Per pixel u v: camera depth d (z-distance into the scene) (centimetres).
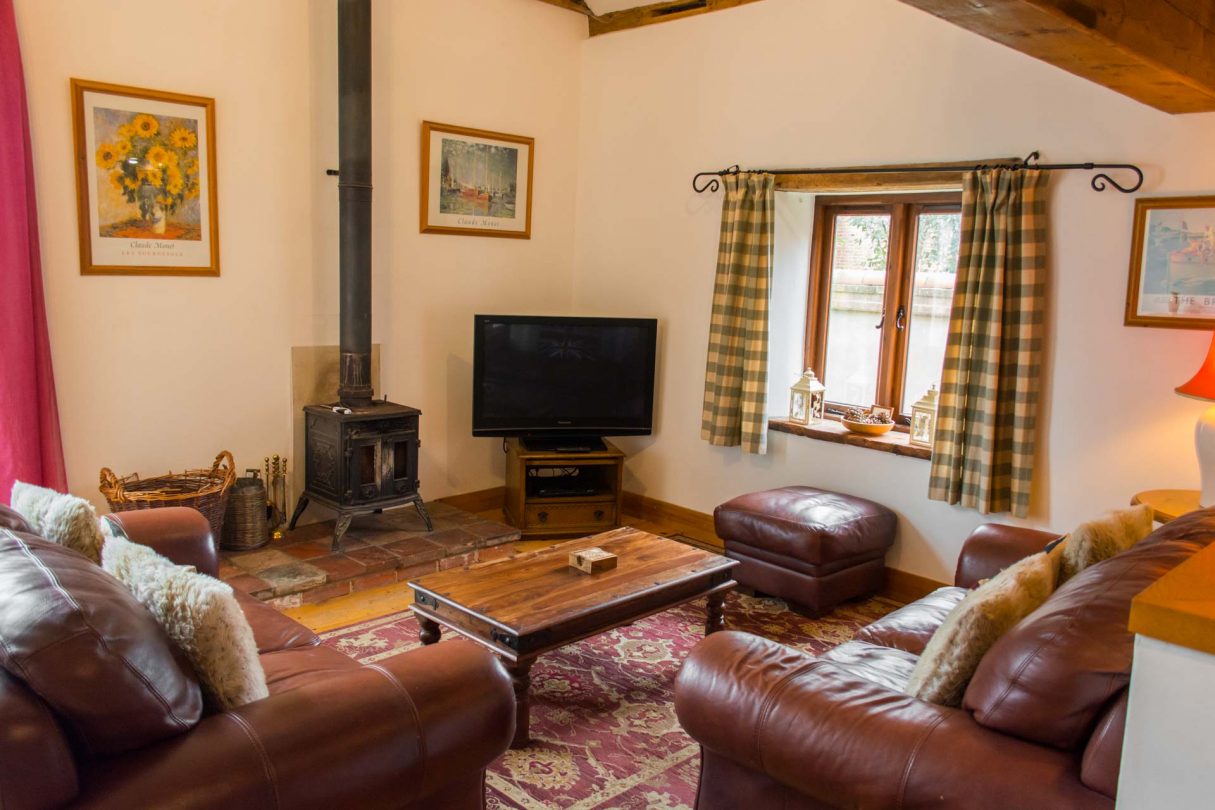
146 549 192
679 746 284
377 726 172
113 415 387
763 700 191
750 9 459
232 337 420
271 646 242
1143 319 346
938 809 164
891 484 424
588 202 549
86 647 143
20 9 346
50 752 136
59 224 365
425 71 472
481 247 512
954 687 188
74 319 372
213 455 420
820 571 382
